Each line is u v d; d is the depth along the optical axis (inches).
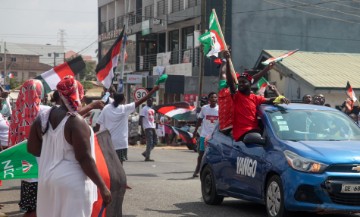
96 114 769.6
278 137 343.6
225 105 379.6
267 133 351.6
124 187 238.4
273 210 333.1
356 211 311.3
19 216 354.3
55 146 201.2
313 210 310.8
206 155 413.7
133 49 1899.6
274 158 333.4
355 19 1579.7
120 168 237.8
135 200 421.4
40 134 209.5
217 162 397.1
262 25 1503.4
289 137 346.0
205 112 542.9
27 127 325.7
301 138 346.9
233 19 1478.8
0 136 370.3
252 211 382.3
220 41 445.1
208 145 414.6
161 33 1806.1
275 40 1515.7
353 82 1181.1
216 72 1440.7
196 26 1582.2
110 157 235.5
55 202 199.0
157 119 1100.5
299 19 1535.4
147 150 742.5
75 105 201.6
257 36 1498.5
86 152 198.4
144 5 1867.6
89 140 200.7
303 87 1177.4
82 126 199.6
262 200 345.4
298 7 1533.0
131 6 2016.5
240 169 367.6
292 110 366.6
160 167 666.2
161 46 1831.9
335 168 312.2
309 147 326.3
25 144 300.5
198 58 1477.6
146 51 1902.1
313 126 357.4
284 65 1221.1
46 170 201.2
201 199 430.3
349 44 1578.5
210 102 540.7
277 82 1255.5
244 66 1488.7
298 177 314.0
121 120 440.5
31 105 325.4
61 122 200.4
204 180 416.8
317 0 1550.2
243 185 364.8
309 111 369.1
